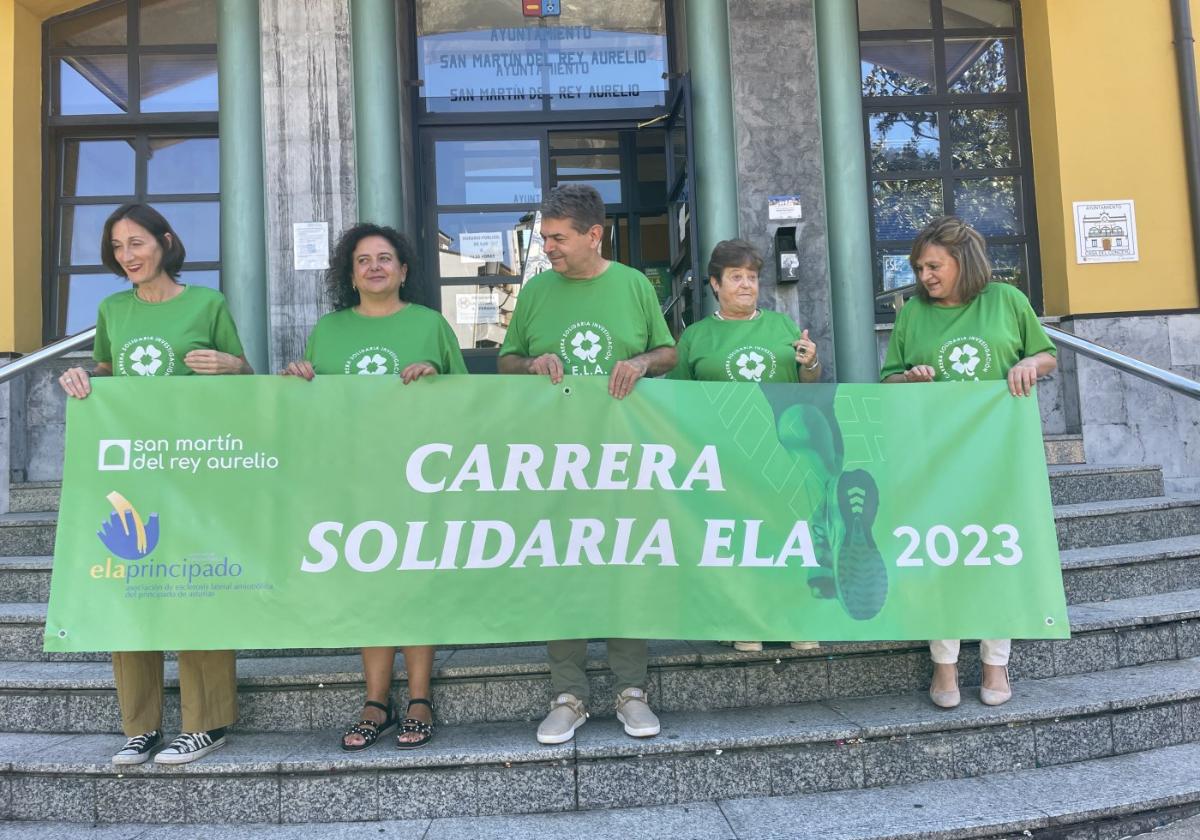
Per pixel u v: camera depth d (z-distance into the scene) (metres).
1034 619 2.95
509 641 2.86
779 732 2.85
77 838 2.65
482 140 6.14
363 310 3.15
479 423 2.95
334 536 2.88
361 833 2.65
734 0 5.76
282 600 2.84
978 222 6.28
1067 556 3.96
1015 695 3.13
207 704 2.87
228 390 2.90
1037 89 6.10
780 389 3.03
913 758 2.88
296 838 2.62
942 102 6.30
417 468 2.92
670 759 2.81
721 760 2.81
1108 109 5.87
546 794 2.77
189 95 6.09
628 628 2.88
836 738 2.85
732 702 3.17
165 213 6.04
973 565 2.97
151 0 6.10
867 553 2.97
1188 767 2.89
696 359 3.31
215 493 2.86
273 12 5.52
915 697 3.19
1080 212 5.82
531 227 6.12
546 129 6.16
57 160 6.00
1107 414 5.61
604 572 2.92
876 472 3.00
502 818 2.73
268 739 2.99
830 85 5.71
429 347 3.09
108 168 6.05
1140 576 3.92
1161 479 4.95
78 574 2.80
